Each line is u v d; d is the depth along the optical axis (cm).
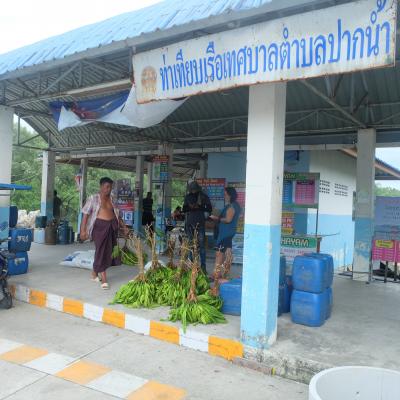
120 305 525
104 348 433
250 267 405
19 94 801
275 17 372
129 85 566
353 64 316
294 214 974
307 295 471
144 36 429
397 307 571
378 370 228
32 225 1814
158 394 341
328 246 1162
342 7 314
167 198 1057
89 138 1225
